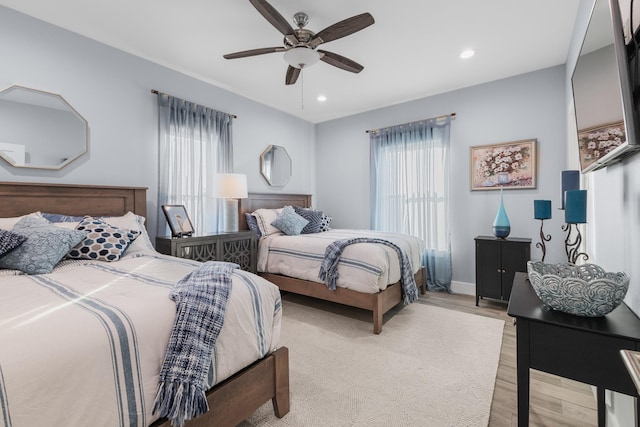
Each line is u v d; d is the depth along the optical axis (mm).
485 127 3654
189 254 2863
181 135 3256
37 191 2309
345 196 4969
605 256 1590
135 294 1213
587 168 1585
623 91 1001
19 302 1110
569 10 2311
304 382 1852
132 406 958
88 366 869
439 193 3932
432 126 3977
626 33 998
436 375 1927
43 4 2234
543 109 3299
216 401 1213
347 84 3707
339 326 2740
